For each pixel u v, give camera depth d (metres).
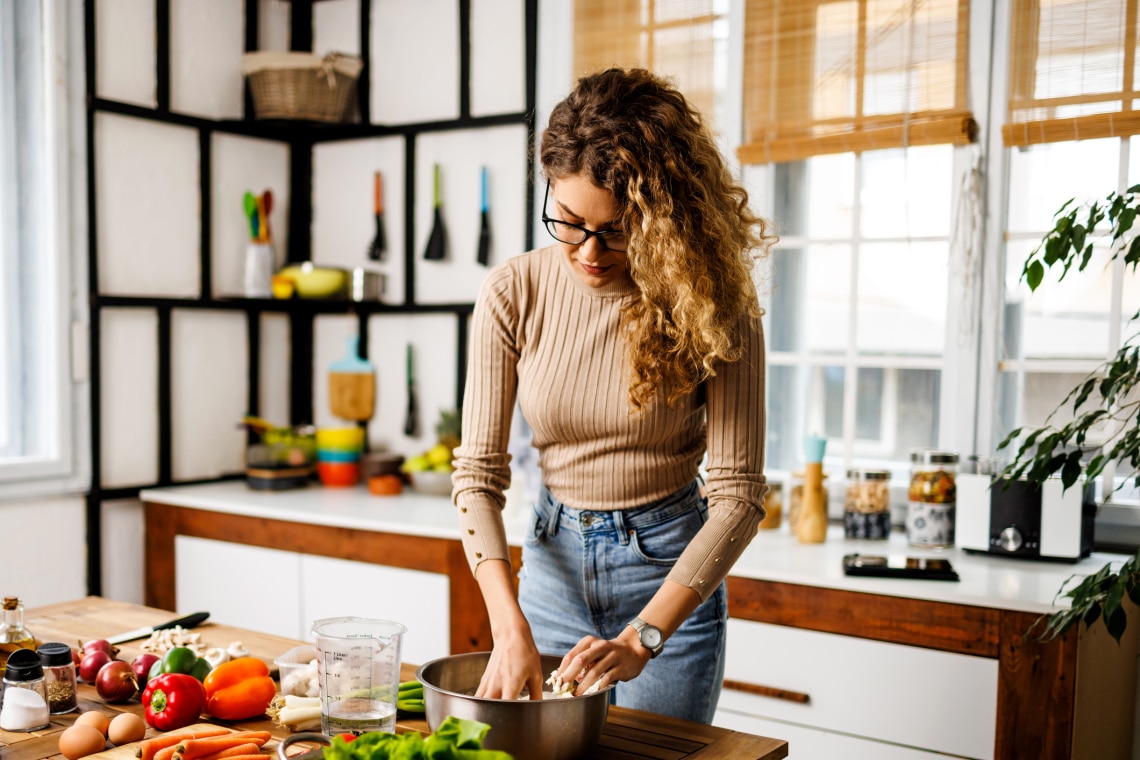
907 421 2.76
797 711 2.18
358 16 3.55
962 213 2.61
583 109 1.39
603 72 1.45
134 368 3.21
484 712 1.14
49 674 1.37
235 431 3.54
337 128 3.54
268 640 1.73
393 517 2.81
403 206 3.48
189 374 3.38
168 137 3.28
